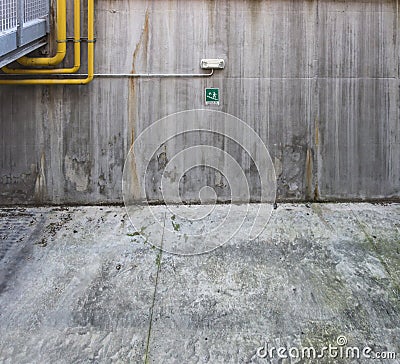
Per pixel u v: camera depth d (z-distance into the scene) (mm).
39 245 3713
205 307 2957
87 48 4336
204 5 4422
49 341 2619
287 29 4480
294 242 3805
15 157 4465
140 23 4414
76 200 4535
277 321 2812
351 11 4508
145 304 2986
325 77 4539
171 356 2518
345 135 4602
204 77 4473
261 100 4520
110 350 2561
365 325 2766
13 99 4422
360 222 4160
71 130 4477
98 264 3461
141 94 4465
